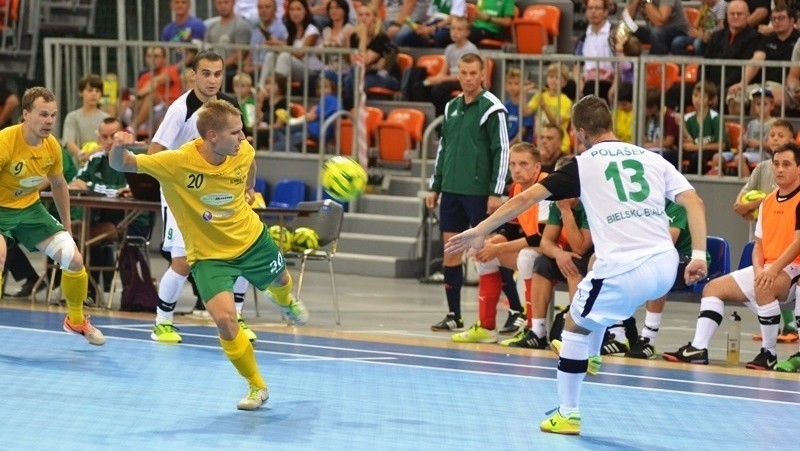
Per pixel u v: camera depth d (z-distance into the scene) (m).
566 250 25.20
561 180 16.39
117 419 16.80
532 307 25.23
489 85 39.94
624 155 16.55
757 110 33.69
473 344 25.45
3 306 28.61
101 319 27.05
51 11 47.56
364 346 24.55
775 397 20.30
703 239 16.34
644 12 39.91
